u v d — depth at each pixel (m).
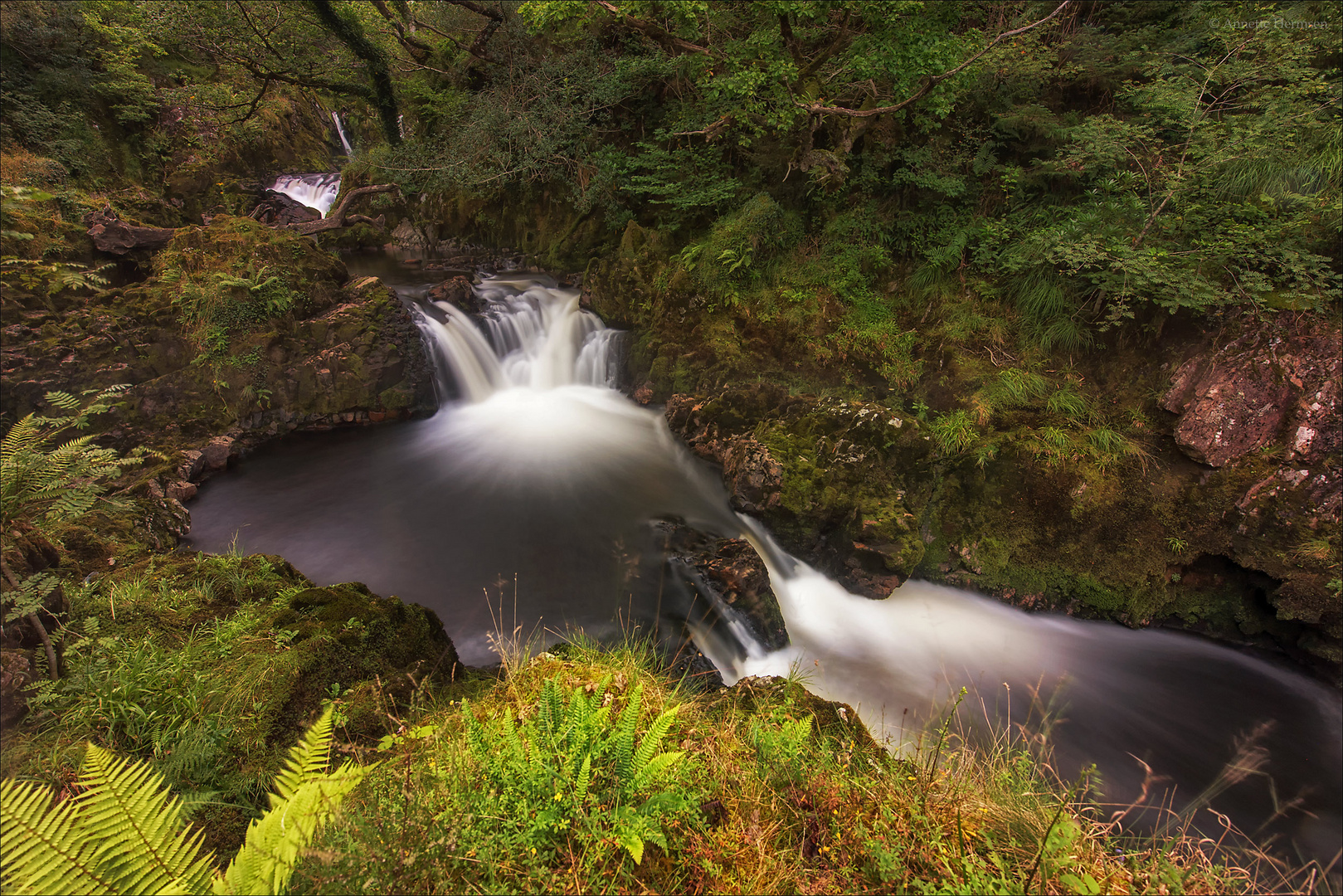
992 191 9.89
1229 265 7.62
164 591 4.81
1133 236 8.31
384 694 3.68
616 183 12.60
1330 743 6.35
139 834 1.92
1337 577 6.80
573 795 2.27
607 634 6.28
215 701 3.45
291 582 5.35
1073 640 7.57
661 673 4.14
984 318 9.17
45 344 8.61
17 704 3.22
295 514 8.03
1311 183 7.75
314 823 2.03
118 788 1.96
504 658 3.86
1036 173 9.33
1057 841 2.27
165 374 9.31
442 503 8.39
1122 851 2.48
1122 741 6.21
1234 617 7.57
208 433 9.18
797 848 2.45
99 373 8.76
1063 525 7.89
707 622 6.61
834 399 9.11
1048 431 8.05
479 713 3.18
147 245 10.48
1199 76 8.79
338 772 2.17
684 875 2.26
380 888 1.90
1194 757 6.10
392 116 16.92
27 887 1.78
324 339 10.06
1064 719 6.35
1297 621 7.18
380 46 16.70
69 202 11.47
